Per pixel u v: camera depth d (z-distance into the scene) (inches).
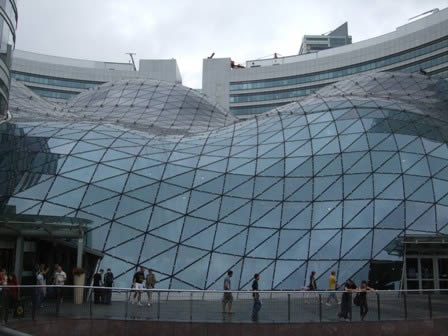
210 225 1100.5
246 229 1086.4
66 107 2233.0
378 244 1023.0
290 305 705.0
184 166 1266.0
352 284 861.2
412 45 4247.0
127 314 712.4
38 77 4820.4
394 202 1090.7
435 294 745.6
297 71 4810.5
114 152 1283.2
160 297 714.2
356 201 1099.3
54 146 1282.0
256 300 705.0
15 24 1164.5
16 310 652.1
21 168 1203.9
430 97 1734.7
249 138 1393.9
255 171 1231.5
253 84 4916.3
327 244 1033.5
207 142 1414.9
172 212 1128.8
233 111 4906.5
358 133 1261.1
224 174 1232.8
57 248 1053.8
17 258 983.6
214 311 706.2
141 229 1087.6
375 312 715.4
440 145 1246.3
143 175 1216.2
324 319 703.7
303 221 1084.5
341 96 1537.9
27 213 1090.1
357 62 4574.3
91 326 700.7
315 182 1162.0
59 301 692.7
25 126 1379.2
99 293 712.4
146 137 1427.2
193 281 998.4
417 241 1010.1
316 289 937.5
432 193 1117.7
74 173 1195.3
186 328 697.0
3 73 1088.8
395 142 1224.8
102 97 2250.2
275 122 1449.3
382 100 1457.9
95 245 1050.7
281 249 1039.6
